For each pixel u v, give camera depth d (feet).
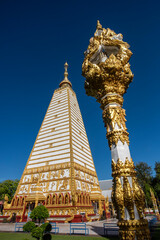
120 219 22.85
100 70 32.32
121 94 32.73
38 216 51.39
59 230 56.34
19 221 85.40
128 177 24.73
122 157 26.48
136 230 21.13
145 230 21.44
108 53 37.17
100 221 83.41
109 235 43.78
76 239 40.40
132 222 21.50
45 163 110.63
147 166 171.53
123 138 28.27
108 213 105.60
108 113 30.91
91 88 36.35
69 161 102.63
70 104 144.77
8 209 96.84
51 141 121.90
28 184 104.88
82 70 36.35
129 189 23.20
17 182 170.40
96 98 37.17
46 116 144.77
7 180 166.81
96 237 41.98
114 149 27.96
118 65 30.83
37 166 112.06
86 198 97.50
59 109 143.64
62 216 80.02
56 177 98.78
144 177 166.81
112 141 28.55
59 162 105.70
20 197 99.50
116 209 24.14
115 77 31.63
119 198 23.17
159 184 152.97
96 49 34.63
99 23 38.14
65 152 108.99
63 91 162.50
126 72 32.96
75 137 125.18
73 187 89.66
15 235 49.78
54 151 114.01
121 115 30.91
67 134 119.24
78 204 86.22
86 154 132.05
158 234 23.80
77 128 137.90
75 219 77.10
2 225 76.02
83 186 102.12
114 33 35.65
